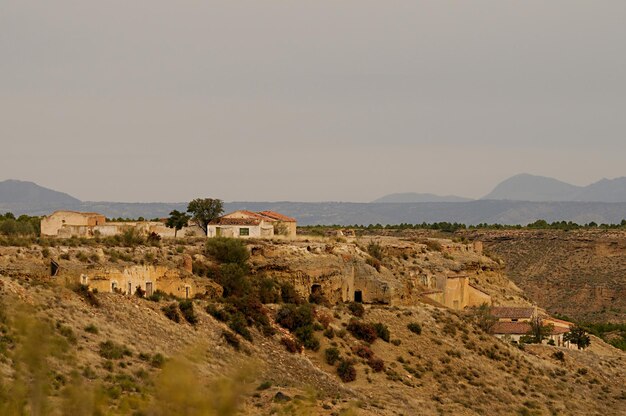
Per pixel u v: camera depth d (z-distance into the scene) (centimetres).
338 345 18825
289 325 18738
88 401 7144
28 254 15962
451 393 18762
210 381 7112
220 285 19088
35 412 6744
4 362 9769
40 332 6894
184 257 19088
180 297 17950
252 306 18450
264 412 12556
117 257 17400
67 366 9800
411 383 18550
